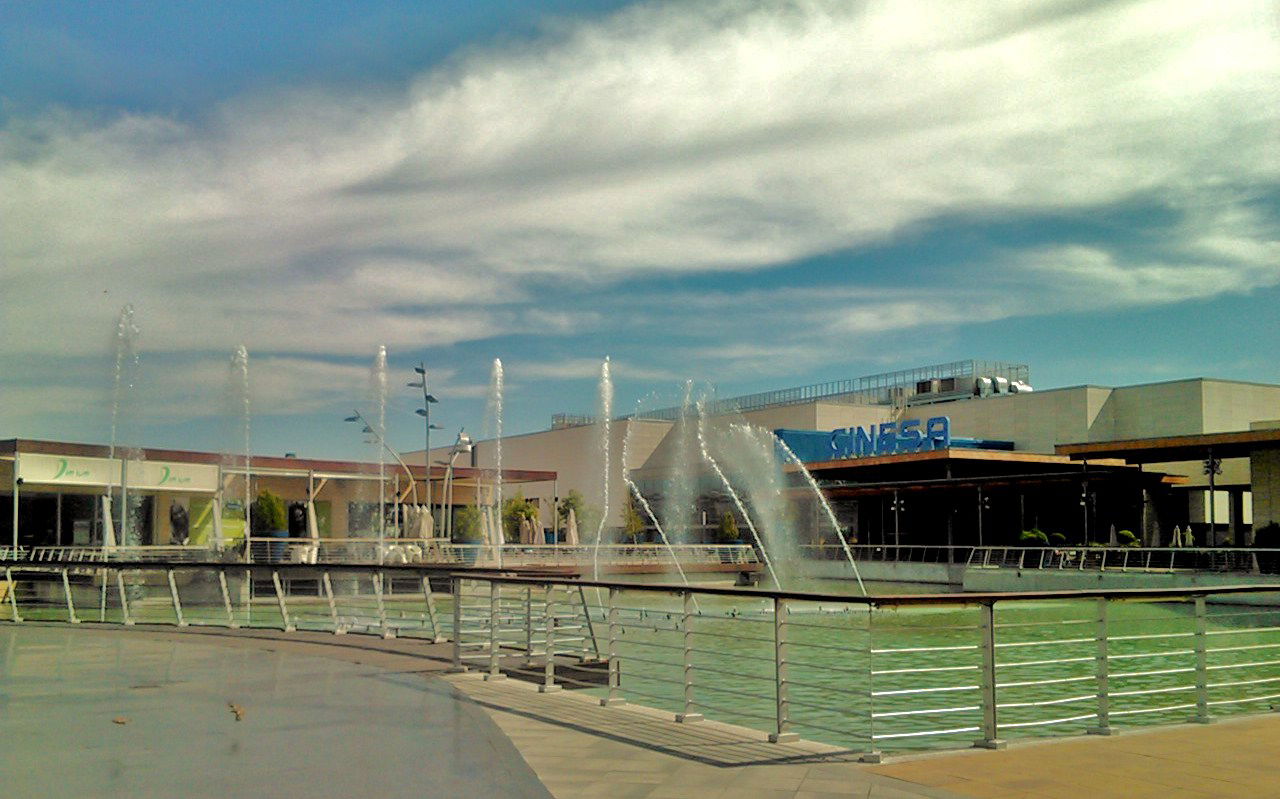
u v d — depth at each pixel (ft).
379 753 26.78
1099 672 33.04
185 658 48.93
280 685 39.75
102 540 159.74
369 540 156.76
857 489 217.77
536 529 203.00
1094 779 25.35
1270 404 231.30
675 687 58.08
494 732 29.84
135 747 27.50
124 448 151.43
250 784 23.39
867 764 26.96
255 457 165.89
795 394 303.68
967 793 23.85
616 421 305.94
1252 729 32.86
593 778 24.84
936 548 200.64
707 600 140.46
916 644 85.66
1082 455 175.94
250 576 68.18
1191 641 89.30
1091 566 170.40
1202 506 211.00
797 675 64.59
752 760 27.07
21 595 86.89
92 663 46.65
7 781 23.62
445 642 57.47
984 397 260.01
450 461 180.14
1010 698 58.90
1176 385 230.07
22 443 142.82
